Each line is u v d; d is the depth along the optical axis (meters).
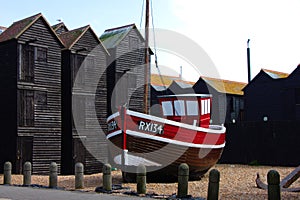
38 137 27.81
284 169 25.72
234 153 31.09
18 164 26.58
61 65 30.53
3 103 27.88
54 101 28.92
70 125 29.70
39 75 28.17
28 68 27.64
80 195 14.66
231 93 46.91
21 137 26.98
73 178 23.19
